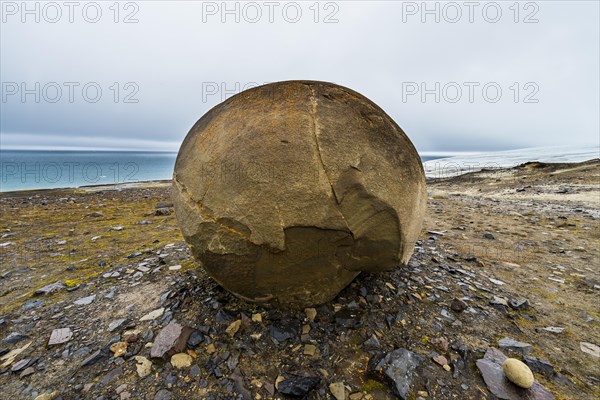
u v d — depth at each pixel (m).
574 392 1.58
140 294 2.56
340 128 1.83
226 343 1.89
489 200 8.89
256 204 1.75
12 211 7.09
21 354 1.91
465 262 3.29
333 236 1.81
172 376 1.67
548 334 2.04
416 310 2.25
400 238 1.92
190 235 1.99
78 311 2.36
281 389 1.59
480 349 1.87
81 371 1.74
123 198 9.82
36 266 3.37
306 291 2.05
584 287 2.72
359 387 1.62
